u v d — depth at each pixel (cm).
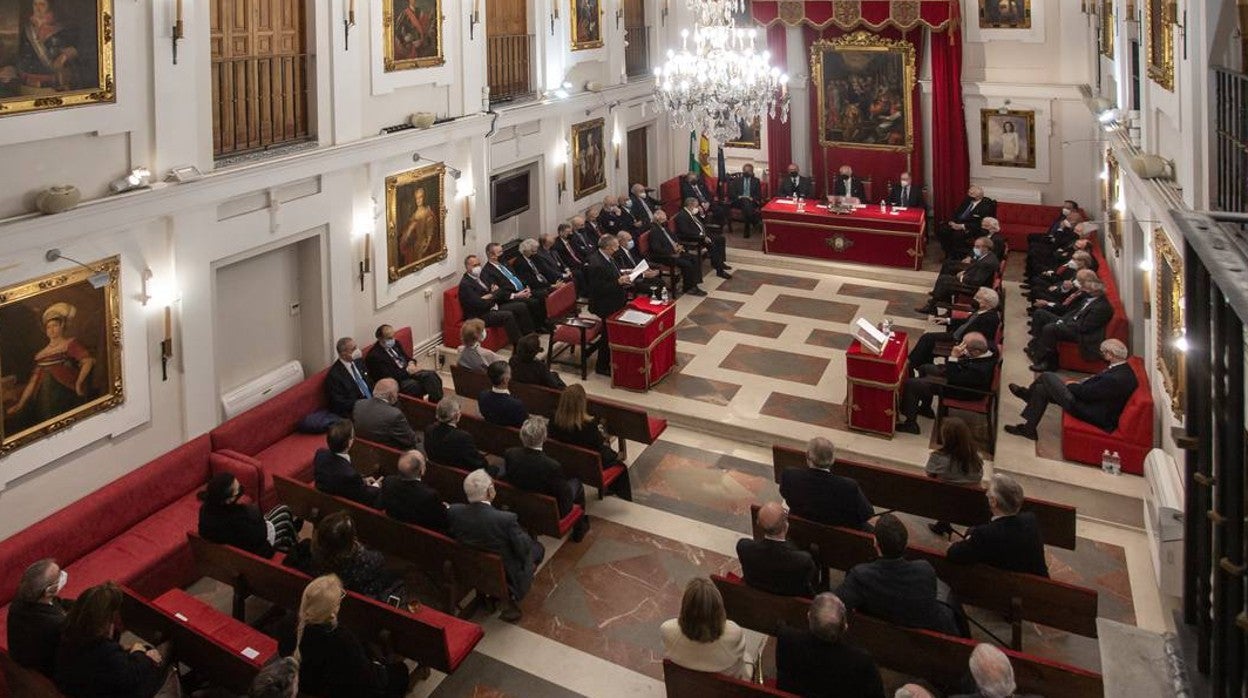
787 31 1880
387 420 877
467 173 1292
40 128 704
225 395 966
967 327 1104
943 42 1723
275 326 1037
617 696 648
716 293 1564
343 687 519
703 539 846
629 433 923
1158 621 721
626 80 1734
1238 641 259
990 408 976
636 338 1145
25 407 725
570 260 1491
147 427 845
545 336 1371
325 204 1041
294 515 793
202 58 849
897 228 1645
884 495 796
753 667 615
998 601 637
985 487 759
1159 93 866
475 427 898
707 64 1194
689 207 1647
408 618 583
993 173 1797
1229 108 580
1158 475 789
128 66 769
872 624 568
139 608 597
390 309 1180
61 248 740
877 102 1825
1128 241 1148
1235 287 239
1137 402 908
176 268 849
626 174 1802
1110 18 1338
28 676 552
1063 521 717
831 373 1216
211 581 790
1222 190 589
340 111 1038
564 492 773
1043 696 522
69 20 716
